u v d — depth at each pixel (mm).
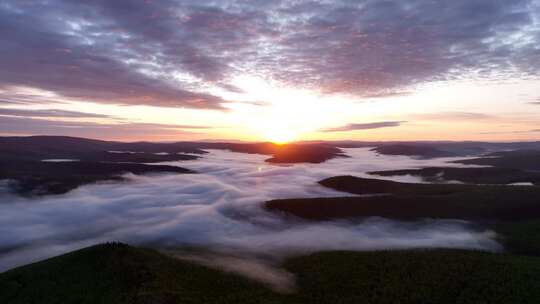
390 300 44500
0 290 43562
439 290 45094
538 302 39094
